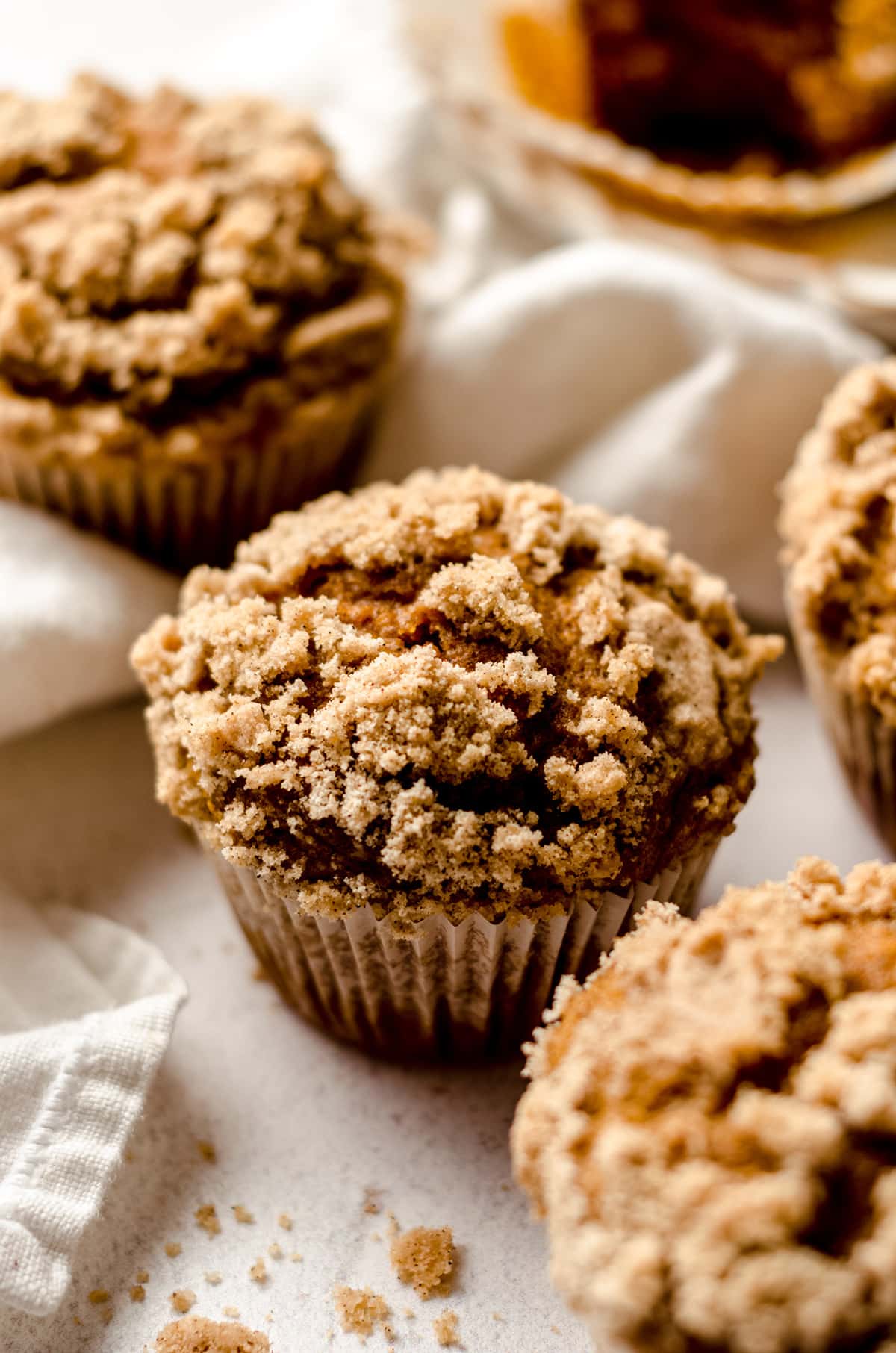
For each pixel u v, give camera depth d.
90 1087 0.29
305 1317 0.29
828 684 0.32
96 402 0.33
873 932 0.27
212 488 0.34
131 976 0.31
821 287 0.38
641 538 0.31
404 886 0.28
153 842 0.34
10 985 0.31
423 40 0.42
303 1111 0.31
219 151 0.35
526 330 0.36
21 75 0.44
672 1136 0.25
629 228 0.39
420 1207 0.30
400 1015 0.31
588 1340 0.29
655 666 0.29
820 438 0.33
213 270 0.34
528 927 0.28
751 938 0.27
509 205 0.41
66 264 0.33
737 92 0.40
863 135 0.40
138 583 0.34
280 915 0.29
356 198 0.36
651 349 0.36
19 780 0.34
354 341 0.34
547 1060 0.27
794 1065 0.26
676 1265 0.25
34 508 0.35
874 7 0.39
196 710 0.29
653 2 0.39
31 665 0.33
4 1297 0.28
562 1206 0.25
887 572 0.31
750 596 0.36
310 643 0.29
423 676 0.28
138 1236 0.30
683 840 0.29
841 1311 0.24
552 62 0.42
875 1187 0.25
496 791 0.28
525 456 0.37
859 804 0.34
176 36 0.46
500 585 0.29
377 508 0.31
